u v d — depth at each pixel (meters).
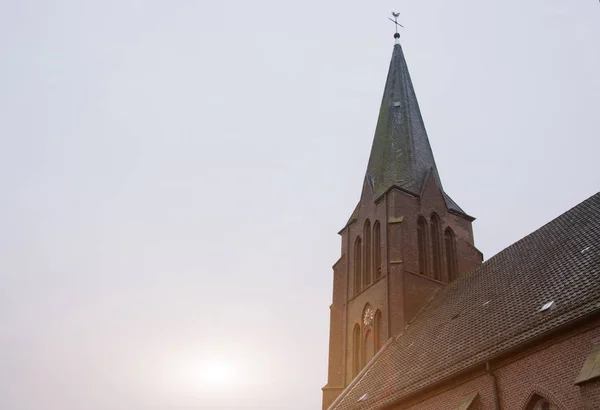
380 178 46.06
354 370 39.97
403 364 30.47
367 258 43.34
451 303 33.53
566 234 28.52
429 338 30.84
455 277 41.56
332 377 41.22
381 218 42.41
